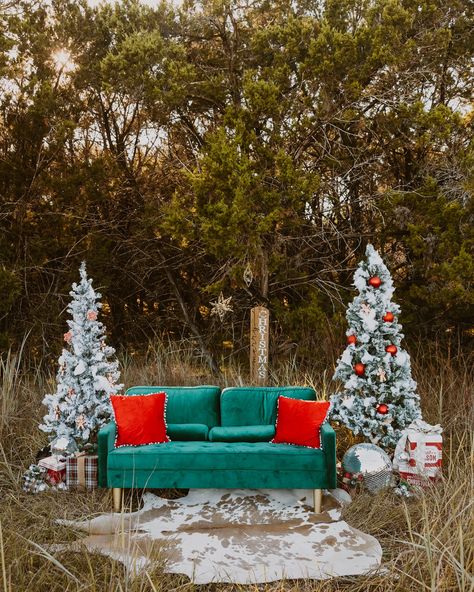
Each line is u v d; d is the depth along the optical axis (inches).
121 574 137.6
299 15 315.9
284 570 141.6
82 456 188.5
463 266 271.3
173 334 384.5
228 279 332.8
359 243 337.4
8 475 196.2
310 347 302.4
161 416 193.2
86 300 205.5
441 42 290.0
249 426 201.9
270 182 295.6
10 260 323.9
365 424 203.8
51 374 316.5
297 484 175.6
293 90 296.2
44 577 133.3
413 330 330.0
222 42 319.9
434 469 178.9
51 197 322.7
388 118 298.4
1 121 316.5
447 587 124.3
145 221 336.5
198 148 354.3
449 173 290.7
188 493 191.2
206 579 138.4
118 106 343.0
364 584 135.0
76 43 308.0
